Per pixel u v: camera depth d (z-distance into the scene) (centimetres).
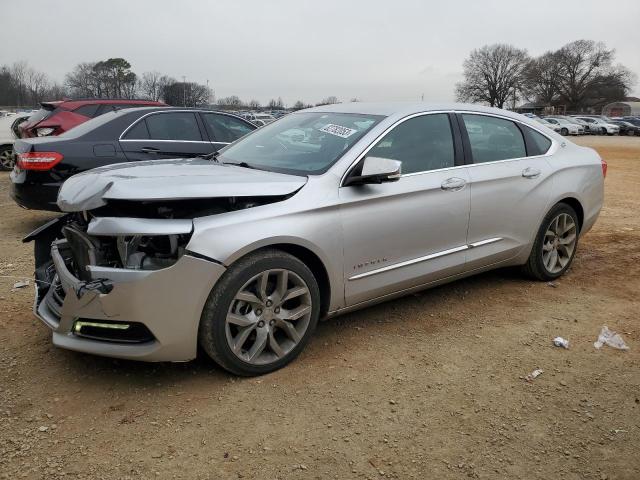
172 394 319
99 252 319
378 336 399
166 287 300
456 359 369
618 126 5069
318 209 347
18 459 264
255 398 317
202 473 258
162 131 729
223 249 309
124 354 308
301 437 284
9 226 750
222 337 318
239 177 344
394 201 385
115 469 259
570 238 525
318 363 358
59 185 647
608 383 344
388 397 322
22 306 443
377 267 384
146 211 312
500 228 459
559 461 273
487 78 10912
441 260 422
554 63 10456
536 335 408
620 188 1199
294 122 456
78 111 1039
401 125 407
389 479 257
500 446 282
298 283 343
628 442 288
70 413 300
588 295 491
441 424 299
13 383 328
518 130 491
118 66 7094
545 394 330
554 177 495
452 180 419
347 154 375
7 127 1400
